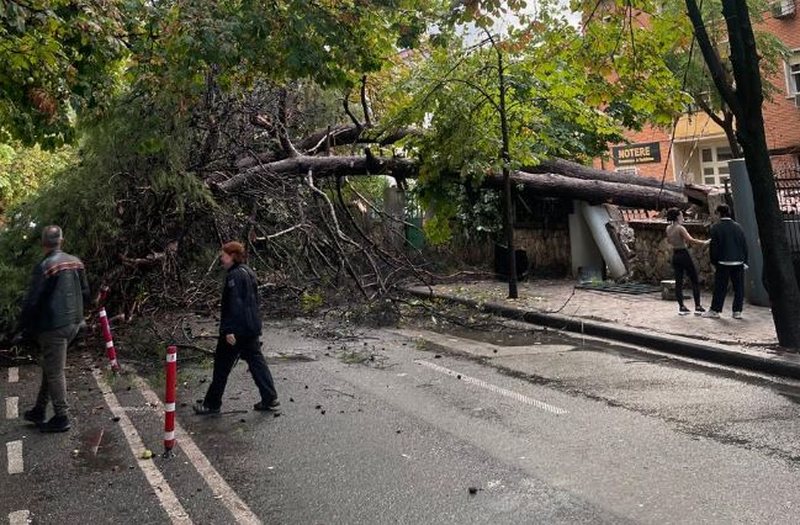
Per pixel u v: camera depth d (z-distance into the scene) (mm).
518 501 4129
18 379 8297
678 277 10258
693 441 5141
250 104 13773
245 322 6344
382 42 9766
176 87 9570
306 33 8688
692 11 7953
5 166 18672
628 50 9766
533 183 14672
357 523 3906
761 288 10531
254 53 8461
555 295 13320
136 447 5480
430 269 17672
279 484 4566
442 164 13609
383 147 15891
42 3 6945
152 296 12008
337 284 13758
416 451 5133
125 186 10906
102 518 4121
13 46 6977
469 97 13086
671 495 4137
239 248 6559
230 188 13023
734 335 8609
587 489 4277
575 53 9930
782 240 7781
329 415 6246
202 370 8523
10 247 10117
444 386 7219
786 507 3918
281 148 14891
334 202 16125
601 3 9172
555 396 6629
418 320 12062
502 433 5496
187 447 5441
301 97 15562
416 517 3949
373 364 8539
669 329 9297
